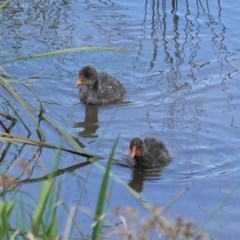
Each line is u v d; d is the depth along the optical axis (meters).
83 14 20.41
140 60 18.42
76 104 16.56
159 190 13.25
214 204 12.73
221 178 13.62
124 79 17.62
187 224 7.96
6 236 8.84
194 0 21.19
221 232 11.87
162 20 20.20
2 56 18.12
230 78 17.56
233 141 14.90
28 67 17.83
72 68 17.97
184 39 19.38
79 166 13.90
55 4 20.91
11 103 16.14
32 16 20.23
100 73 17.05
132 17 20.31
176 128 15.45
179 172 13.91
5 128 15.07
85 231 11.51
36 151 14.40
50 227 8.71
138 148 13.97
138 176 13.75
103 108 16.42
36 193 12.80
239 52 18.80
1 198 11.95
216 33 19.66
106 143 14.88
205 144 14.82
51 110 16.16
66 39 19.12
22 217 9.95
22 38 19.05
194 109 16.25
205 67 18.09
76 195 12.88
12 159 14.15
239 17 20.34
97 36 19.34
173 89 17.16
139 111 16.27
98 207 8.32
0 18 20.06
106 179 8.31
